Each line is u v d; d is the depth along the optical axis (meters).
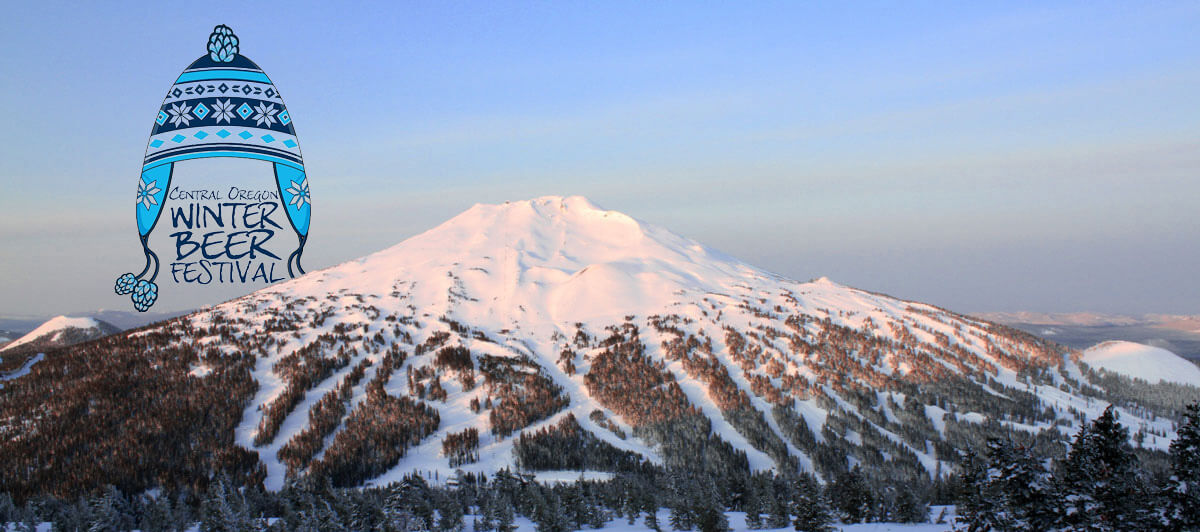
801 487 110.69
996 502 78.31
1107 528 70.94
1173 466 72.56
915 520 118.94
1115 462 74.38
